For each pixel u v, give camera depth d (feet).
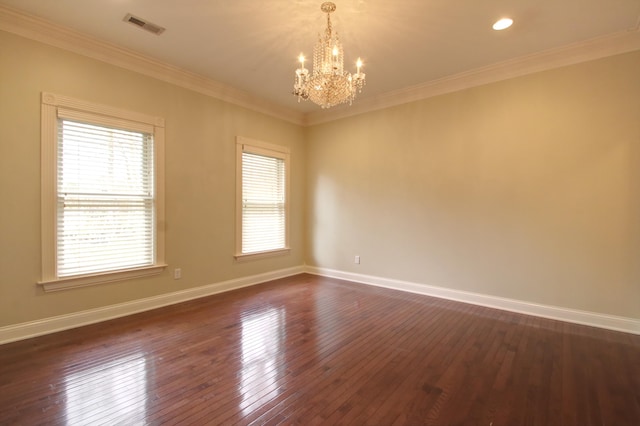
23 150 8.72
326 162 16.89
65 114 9.33
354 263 15.84
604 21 8.68
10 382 6.68
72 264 9.61
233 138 14.06
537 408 5.99
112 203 10.42
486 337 9.15
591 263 10.02
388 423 5.54
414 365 7.55
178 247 12.16
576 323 10.20
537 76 10.84
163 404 6.01
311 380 6.86
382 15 8.47
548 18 8.57
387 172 14.62
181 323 10.07
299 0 7.89
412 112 13.83
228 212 13.94
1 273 8.43
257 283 15.21
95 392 6.36
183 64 11.50
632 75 9.36
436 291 13.20
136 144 11.02
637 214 9.34
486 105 11.89
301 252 17.74
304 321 10.32
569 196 10.34
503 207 11.59
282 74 12.34
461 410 5.91
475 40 9.70
